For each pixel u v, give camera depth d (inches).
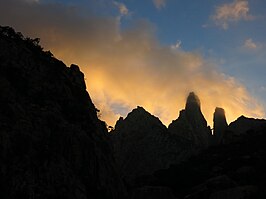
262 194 3368.6
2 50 3865.7
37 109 3560.5
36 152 3159.5
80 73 4884.4
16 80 3720.5
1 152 2925.7
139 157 6259.8
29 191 2842.0
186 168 5017.2
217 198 3545.8
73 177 3255.4
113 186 3786.9
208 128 7559.1
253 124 6437.0
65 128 3585.1
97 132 4175.7
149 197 3880.4
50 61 4490.7
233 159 4800.7
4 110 3245.6
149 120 6914.4
